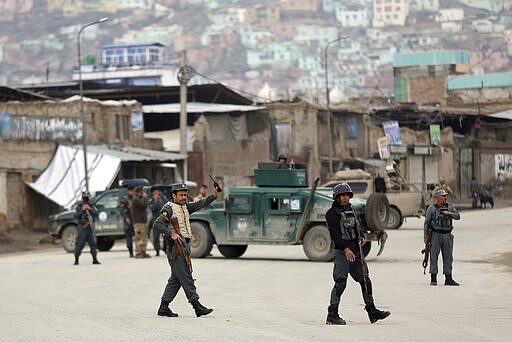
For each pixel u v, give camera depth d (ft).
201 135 271.69
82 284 101.71
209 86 311.27
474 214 259.60
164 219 72.90
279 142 294.05
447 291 91.71
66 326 67.82
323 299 86.22
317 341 60.75
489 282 99.40
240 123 291.58
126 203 140.77
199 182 266.57
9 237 194.08
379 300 84.74
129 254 145.48
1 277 111.14
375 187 196.24
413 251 140.77
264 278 105.09
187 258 73.00
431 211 97.55
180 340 60.95
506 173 413.39
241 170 284.61
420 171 352.08
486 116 388.57
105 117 237.04
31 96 268.41
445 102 467.11
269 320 71.56
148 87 311.06
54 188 210.38
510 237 166.71
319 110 311.27
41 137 215.51
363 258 69.36
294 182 129.08
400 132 342.85
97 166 212.23
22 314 75.87
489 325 69.26
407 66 499.51
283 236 128.47
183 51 220.43
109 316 74.02
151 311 77.71
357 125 334.44
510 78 494.59
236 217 131.34
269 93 470.39
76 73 606.96
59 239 159.84
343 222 69.10
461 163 383.86
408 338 62.39
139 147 250.16
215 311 77.41
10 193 206.90
